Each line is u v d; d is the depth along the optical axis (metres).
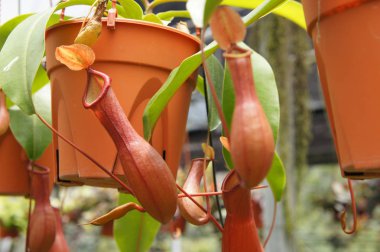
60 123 0.63
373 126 0.49
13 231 2.14
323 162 3.54
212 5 0.44
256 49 1.60
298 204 1.85
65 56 0.53
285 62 1.58
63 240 0.75
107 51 0.60
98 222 0.55
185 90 0.64
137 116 0.61
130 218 0.82
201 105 2.49
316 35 0.53
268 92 0.59
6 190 0.79
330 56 0.52
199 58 0.56
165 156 0.63
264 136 0.43
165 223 0.50
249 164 0.43
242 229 0.53
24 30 0.60
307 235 5.19
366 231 4.77
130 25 0.60
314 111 2.86
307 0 0.53
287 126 1.58
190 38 0.64
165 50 0.62
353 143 0.50
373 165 0.49
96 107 0.51
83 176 0.60
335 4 0.50
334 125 0.54
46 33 0.63
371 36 0.49
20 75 0.57
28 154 0.73
